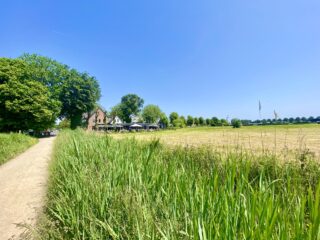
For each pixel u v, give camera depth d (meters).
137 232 1.96
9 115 41.00
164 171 3.19
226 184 2.16
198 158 5.66
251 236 1.49
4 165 10.97
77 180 3.74
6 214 4.71
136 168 3.62
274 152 5.82
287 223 1.52
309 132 34.50
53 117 51.91
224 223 1.70
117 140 7.29
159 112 123.44
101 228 2.29
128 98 119.12
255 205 1.60
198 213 1.85
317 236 1.36
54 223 2.90
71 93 64.81
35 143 25.50
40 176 8.17
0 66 41.59
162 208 2.29
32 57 61.06
